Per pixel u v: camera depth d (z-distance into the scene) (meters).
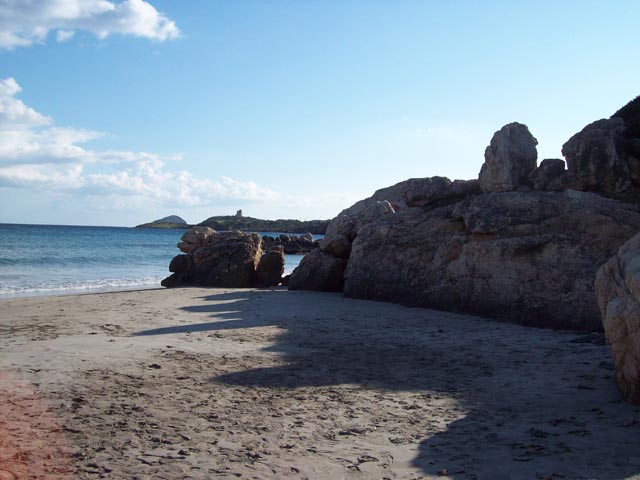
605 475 5.02
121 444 5.79
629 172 17.95
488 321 14.70
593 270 14.29
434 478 5.06
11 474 4.92
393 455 5.63
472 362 10.01
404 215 19.97
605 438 6.02
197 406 7.18
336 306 17.03
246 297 19.62
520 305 14.71
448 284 16.55
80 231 126.81
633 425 6.42
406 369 9.51
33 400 7.20
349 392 8.05
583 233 15.05
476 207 17.00
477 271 15.94
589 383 8.36
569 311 13.92
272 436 6.16
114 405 7.09
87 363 9.18
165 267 41.88
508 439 6.08
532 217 16.02
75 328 12.74
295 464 5.37
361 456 5.60
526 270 15.05
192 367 9.25
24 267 38.59
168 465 5.27
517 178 18.97
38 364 9.02
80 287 27.31
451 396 7.92
